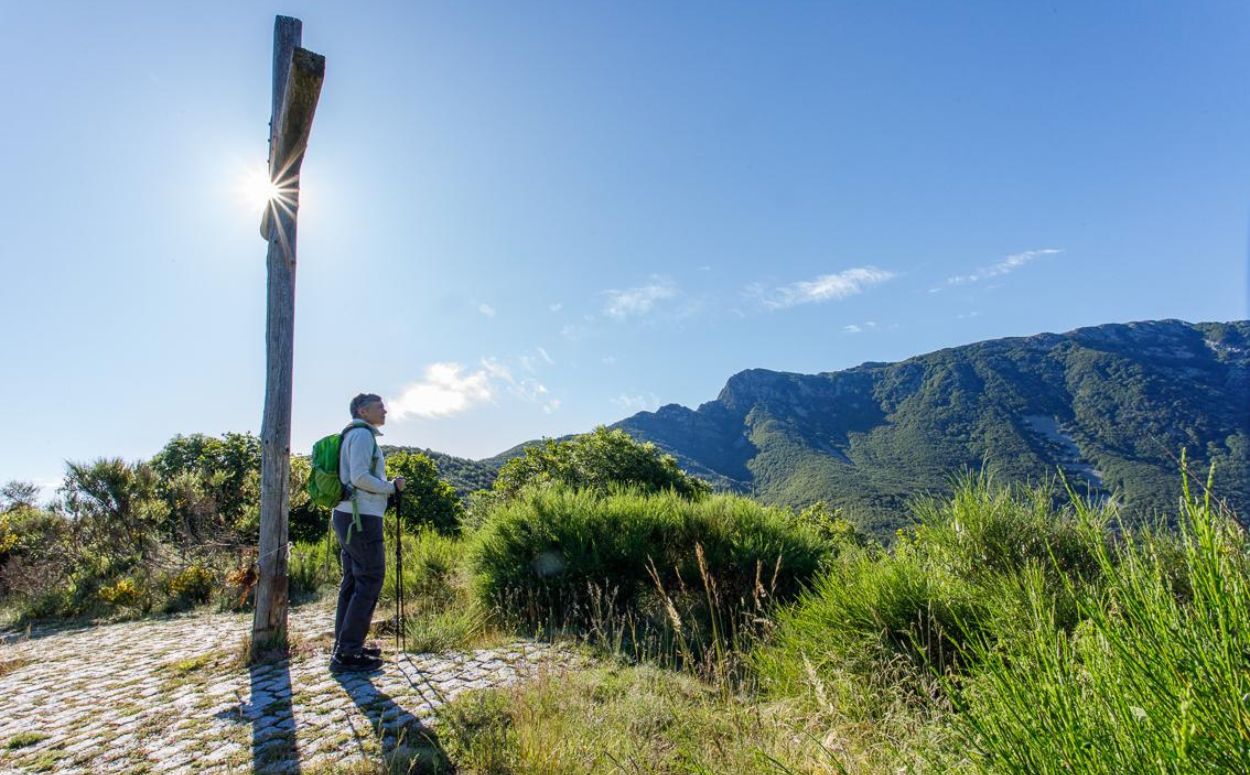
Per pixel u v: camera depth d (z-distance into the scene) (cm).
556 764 292
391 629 581
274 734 344
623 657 507
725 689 399
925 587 412
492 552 710
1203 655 125
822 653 410
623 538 696
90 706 405
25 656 570
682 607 661
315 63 448
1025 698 158
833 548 750
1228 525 131
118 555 970
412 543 940
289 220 542
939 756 218
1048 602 320
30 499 1223
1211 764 118
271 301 532
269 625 496
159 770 307
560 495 793
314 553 1009
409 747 319
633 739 317
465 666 467
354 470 452
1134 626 143
